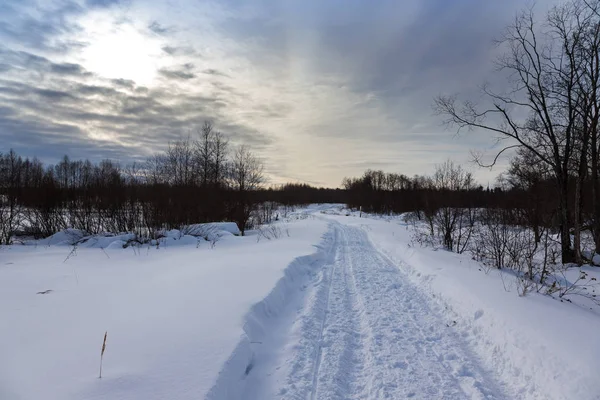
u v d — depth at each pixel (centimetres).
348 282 833
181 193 1700
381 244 1457
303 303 661
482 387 371
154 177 1789
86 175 1622
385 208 5238
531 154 1419
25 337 382
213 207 1984
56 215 1499
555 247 1192
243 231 1956
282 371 395
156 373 316
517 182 1543
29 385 286
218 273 743
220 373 323
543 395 350
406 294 729
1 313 462
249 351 401
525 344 428
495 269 837
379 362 427
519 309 518
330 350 454
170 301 531
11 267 815
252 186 2275
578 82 1064
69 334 395
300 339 481
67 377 301
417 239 1423
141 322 439
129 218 1530
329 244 1489
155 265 847
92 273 744
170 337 394
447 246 1283
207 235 1478
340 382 378
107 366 324
